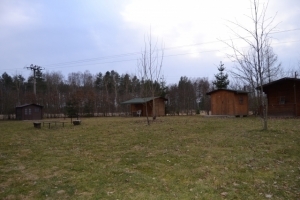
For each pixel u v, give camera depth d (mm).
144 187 4387
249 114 25828
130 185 4500
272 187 4312
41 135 12164
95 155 7047
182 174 5055
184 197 3914
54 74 55125
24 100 38000
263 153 6559
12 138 11227
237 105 22531
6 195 4176
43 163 6277
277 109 19562
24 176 5230
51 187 4500
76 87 47250
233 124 13672
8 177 5172
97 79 56188
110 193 4141
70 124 18906
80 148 8219
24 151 7949
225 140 8500
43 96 38625
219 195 3988
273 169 5270
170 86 41094
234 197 3908
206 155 6566
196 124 14305
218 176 4891
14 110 35031
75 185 4574
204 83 41438
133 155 6867
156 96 30797
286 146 7195
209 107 35062
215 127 12375
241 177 4812
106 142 9211
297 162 5719
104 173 5250
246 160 5941
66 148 8328
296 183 4480
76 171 5496
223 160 6000
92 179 4887
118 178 4902
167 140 9023
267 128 10750
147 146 8086
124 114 38156
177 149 7422
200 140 8773
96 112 37844
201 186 4363
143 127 13789
